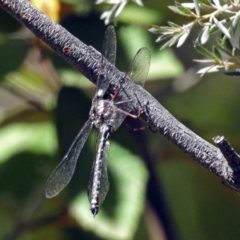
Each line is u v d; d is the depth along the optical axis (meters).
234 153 1.18
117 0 1.26
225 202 1.36
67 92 1.31
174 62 1.30
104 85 1.21
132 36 1.31
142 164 1.30
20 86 1.34
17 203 1.34
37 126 1.34
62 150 1.30
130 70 1.25
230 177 1.19
